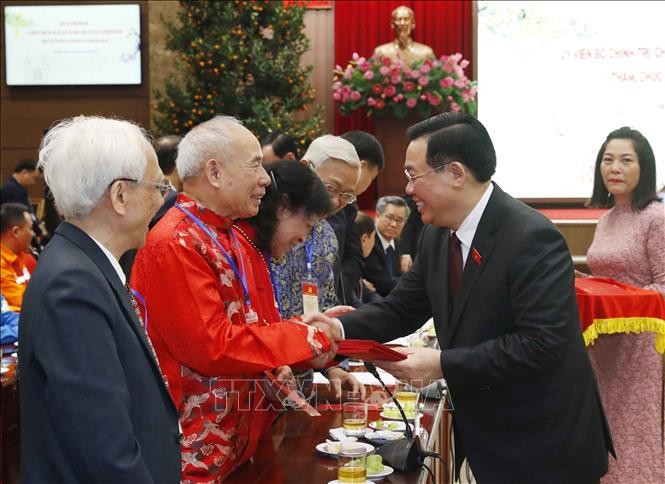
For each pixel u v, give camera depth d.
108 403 1.50
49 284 1.54
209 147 2.12
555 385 2.19
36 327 1.53
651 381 3.59
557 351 2.13
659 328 3.34
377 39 8.18
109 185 1.65
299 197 2.34
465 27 8.04
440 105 7.17
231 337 1.98
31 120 8.83
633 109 7.19
